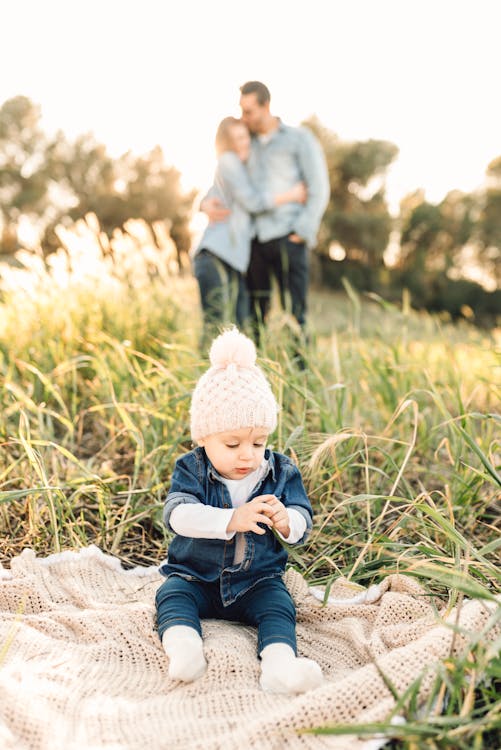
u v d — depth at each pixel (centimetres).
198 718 185
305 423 364
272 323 476
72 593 254
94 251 596
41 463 303
